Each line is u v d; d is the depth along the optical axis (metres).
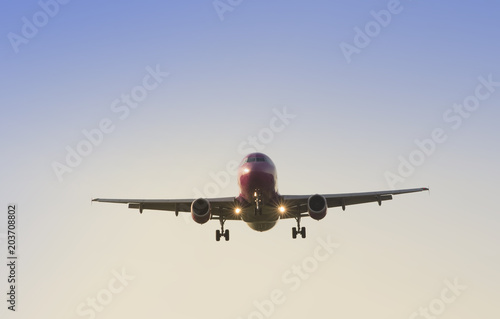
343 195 180.38
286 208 189.00
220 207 183.75
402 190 183.00
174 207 192.88
